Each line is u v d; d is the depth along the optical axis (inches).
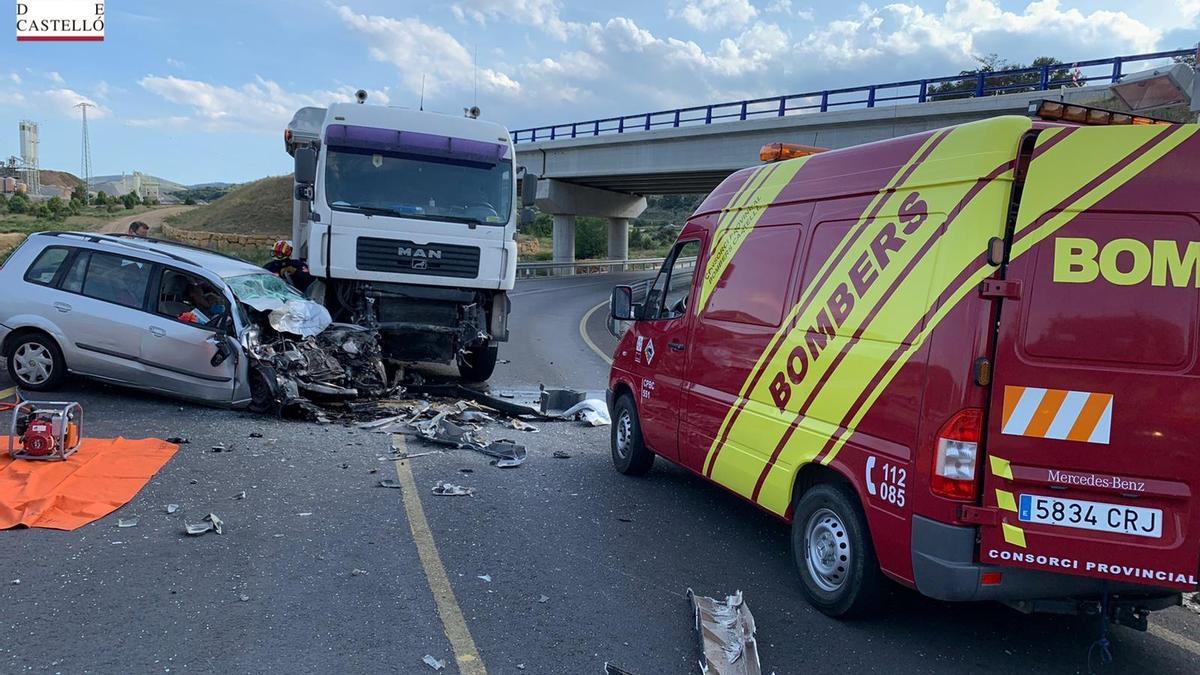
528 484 269.7
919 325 156.3
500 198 441.4
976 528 147.3
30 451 243.1
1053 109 167.5
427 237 422.9
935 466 149.3
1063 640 175.3
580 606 176.4
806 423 186.1
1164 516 142.7
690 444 239.1
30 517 203.9
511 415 386.0
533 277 1626.5
